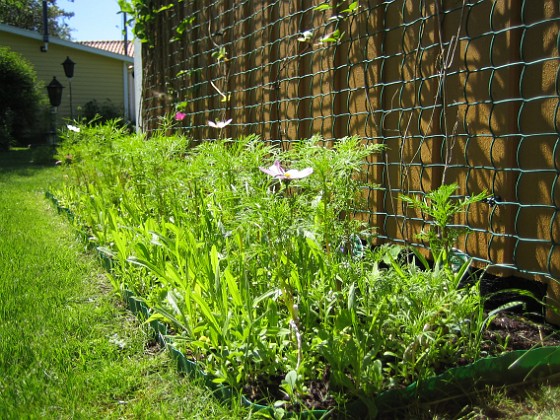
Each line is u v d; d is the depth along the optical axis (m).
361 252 2.29
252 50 4.34
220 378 1.81
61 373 2.00
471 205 2.47
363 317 2.02
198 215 2.88
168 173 3.20
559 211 2.08
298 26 3.68
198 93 5.47
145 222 3.01
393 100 2.88
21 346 2.19
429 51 2.64
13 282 2.98
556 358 1.85
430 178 2.66
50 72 21.30
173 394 1.86
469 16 2.42
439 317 1.89
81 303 2.74
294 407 1.69
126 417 1.74
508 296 2.47
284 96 3.87
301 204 2.13
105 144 4.20
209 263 2.23
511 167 2.26
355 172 2.47
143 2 6.77
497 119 2.31
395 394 1.72
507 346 1.99
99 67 22.03
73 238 4.07
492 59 2.29
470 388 1.79
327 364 1.88
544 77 2.11
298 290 1.99
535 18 2.14
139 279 2.73
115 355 2.16
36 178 8.04
